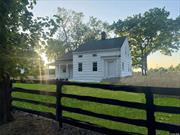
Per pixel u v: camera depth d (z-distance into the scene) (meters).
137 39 49.72
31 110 7.88
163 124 4.62
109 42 30.73
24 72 7.62
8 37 6.91
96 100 5.89
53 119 7.01
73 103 10.26
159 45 48.16
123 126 6.84
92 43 32.56
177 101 12.86
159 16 47.22
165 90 4.57
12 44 7.17
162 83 18.25
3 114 7.57
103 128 5.76
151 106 4.79
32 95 12.05
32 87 15.95
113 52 28.67
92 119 7.65
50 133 6.28
